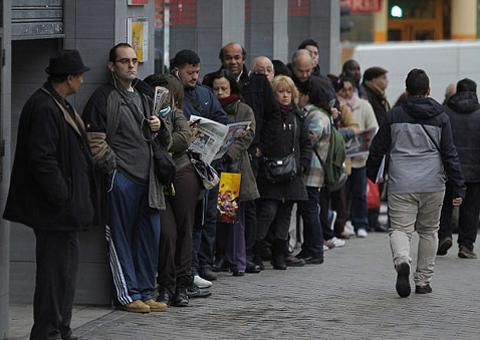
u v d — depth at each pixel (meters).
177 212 19.36
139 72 20.45
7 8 16.20
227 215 21.47
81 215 15.79
